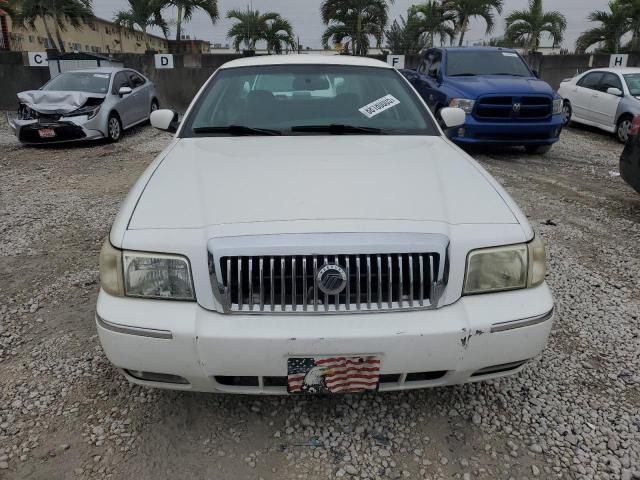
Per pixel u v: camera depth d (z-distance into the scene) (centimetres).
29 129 934
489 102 814
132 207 225
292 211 212
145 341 198
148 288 204
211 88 362
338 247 196
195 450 222
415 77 1056
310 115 336
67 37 3759
